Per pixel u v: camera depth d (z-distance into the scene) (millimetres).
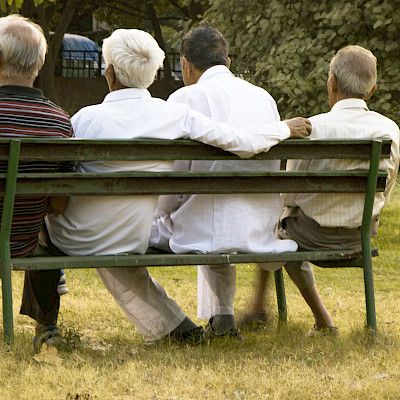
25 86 12805
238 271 23594
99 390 11094
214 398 10984
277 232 15531
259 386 11484
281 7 46188
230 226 13727
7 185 12281
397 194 40000
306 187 13805
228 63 14953
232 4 48438
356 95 14914
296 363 12625
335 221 14500
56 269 12984
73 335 13883
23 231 12898
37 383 11203
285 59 45594
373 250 14539
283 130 13516
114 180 12891
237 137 13211
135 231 13375
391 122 15070
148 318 14086
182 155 13188
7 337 12453
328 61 44844
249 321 15898
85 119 13375
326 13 45562
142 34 13539
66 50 104750
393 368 12523
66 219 13406
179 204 14406
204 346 13836
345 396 11094
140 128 13234
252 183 13539
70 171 13188
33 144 12367
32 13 74562
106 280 14109
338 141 13773
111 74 13539
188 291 19812
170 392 11109
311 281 15375
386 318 16953
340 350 13398
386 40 45938
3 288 12430
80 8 94625
